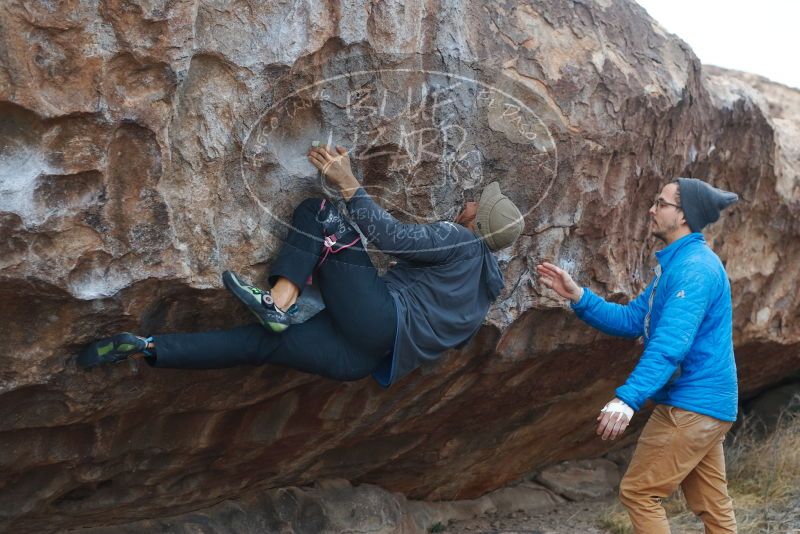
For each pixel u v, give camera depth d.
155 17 2.42
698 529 5.03
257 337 2.83
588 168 3.78
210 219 2.71
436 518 4.99
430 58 3.12
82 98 2.36
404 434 4.30
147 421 3.15
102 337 2.68
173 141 2.59
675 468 3.36
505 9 3.51
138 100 2.45
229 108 2.67
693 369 3.34
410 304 2.99
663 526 3.41
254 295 2.70
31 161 2.35
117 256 2.53
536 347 4.08
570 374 4.57
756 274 5.34
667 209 3.48
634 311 3.61
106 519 3.54
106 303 2.57
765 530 4.86
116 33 2.38
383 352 2.96
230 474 3.75
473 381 4.05
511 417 4.67
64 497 3.31
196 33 2.55
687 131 4.40
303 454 3.90
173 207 2.62
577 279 4.00
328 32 2.80
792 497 5.38
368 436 4.07
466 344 3.44
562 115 3.59
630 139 3.92
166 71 2.47
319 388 3.52
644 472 3.40
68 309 2.53
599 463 6.02
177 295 2.73
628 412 3.11
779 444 5.99
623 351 4.62
